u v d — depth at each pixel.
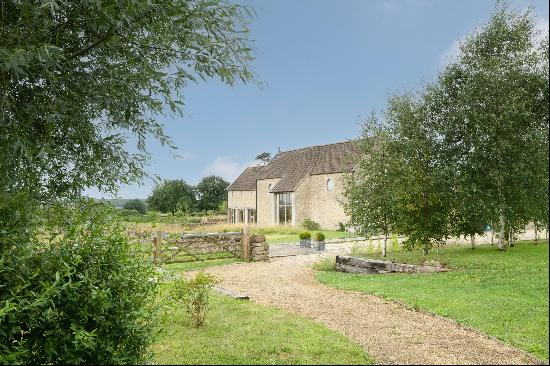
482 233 16.67
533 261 13.36
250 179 51.47
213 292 9.58
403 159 15.40
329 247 22.00
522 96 10.57
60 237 5.50
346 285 10.81
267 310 7.88
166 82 7.64
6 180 6.06
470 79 13.12
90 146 7.42
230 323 6.93
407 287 10.24
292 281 11.85
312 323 6.93
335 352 5.36
